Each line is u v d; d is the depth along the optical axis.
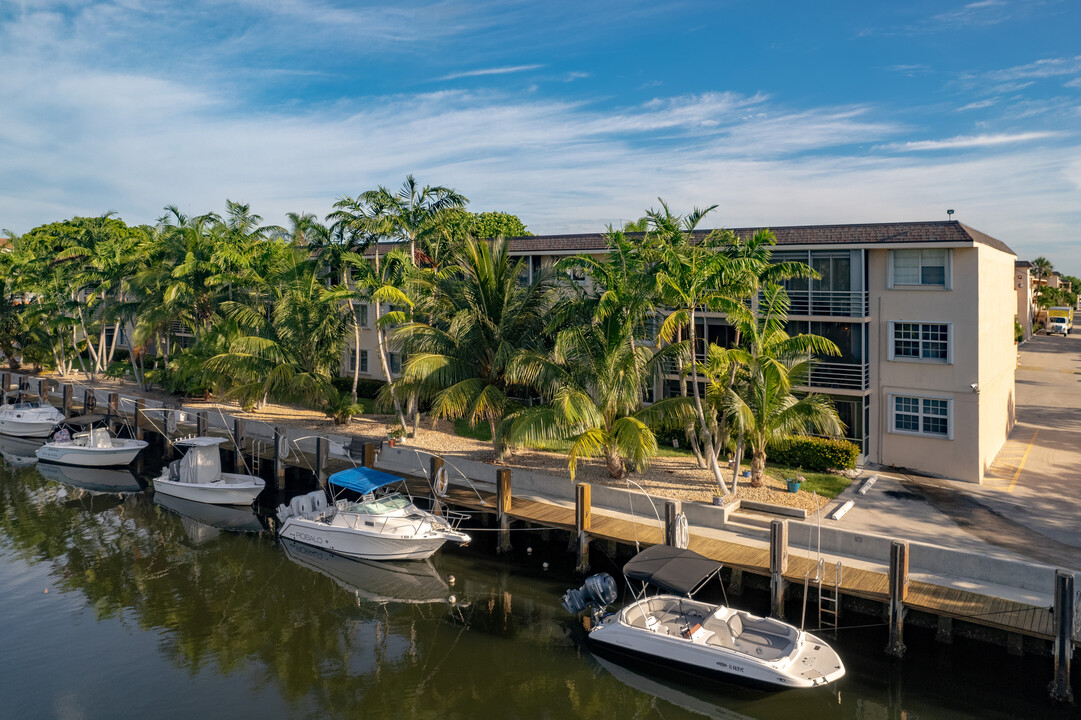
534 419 24.67
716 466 24.53
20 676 17.42
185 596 22.22
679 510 20.83
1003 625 16.19
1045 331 92.25
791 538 21.66
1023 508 24.08
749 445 28.91
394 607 21.41
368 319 46.28
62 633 19.70
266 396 41.34
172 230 46.44
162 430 40.09
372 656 18.53
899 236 27.78
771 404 24.58
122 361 59.34
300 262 38.66
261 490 30.97
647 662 17.72
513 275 29.58
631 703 16.59
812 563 19.86
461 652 18.73
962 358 27.48
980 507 24.20
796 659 16.53
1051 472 28.80
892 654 17.47
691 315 23.64
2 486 34.69
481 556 24.83
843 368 29.31
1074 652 16.06
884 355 29.14
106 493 33.50
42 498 32.69
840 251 29.11
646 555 19.27
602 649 18.44
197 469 31.42
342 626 20.23
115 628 20.03
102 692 16.73
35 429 43.81
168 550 26.14
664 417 25.19
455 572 23.72
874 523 22.47
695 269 23.05
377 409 38.44
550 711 16.19
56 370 62.06
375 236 35.88
